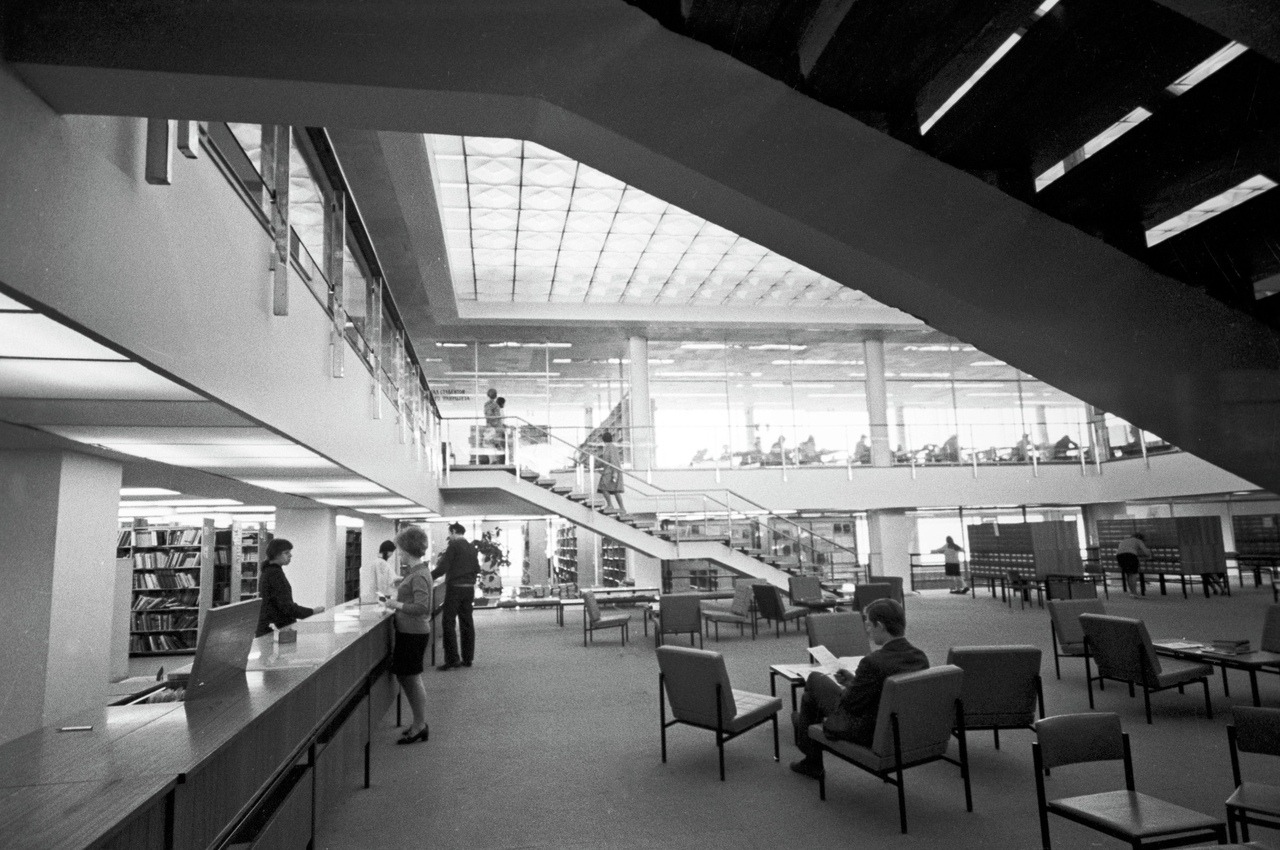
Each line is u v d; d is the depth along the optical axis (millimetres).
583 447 17516
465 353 20547
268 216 3984
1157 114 2738
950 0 2496
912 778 4750
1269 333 3258
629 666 9281
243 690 3357
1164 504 21922
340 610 7496
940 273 2977
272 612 6863
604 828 4066
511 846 3855
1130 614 12828
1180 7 1874
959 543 22750
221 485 7559
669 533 13734
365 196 10734
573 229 14531
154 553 11930
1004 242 3055
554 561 24484
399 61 2197
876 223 2928
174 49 1967
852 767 5031
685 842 3857
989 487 18984
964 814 4141
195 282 2910
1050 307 3072
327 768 4117
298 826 3354
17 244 1757
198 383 2936
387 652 6617
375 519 15148
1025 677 4871
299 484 7504
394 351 8836
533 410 20625
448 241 15109
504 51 2336
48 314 1947
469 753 5516
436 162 11867
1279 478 3377
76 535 4625
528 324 18609
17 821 1854
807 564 15031
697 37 2748
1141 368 3154
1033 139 3055
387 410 8039
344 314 5758
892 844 3771
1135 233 3260
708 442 18609
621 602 14734
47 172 1900
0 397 3154
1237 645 6102
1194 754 5031
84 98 1968
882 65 2822
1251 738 3354
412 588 5887
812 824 4059
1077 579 15055
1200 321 3209
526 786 4773
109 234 2217
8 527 4410
